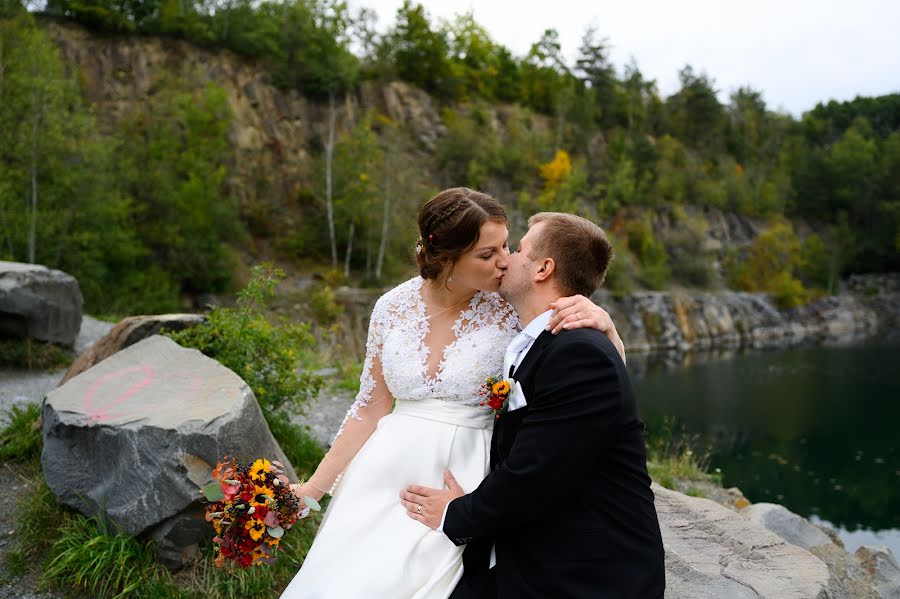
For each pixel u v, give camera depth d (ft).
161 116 95.20
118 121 96.78
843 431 53.26
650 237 159.53
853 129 249.14
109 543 9.62
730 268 173.99
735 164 219.41
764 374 88.43
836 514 32.50
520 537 5.54
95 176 65.92
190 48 110.52
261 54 119.03
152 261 83.82
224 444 9.69
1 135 59.00
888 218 205.77
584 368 5.27
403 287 7.34
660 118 224.94
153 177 85.56
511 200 145.48
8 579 9.77
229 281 93.66
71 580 9.58
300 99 120.16
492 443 6.46
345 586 5.92
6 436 13.99
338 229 112.57
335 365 28.84
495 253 6.48
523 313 6.30
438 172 138.82
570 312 5.67
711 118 227.81
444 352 6.81
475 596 5.60
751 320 152.25
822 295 178.29
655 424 55.26
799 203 220.43
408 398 6.95
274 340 15.12
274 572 9.93
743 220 192.85
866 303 182.09
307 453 14.19
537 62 203.51
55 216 61.87
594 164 180.86
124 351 12.72
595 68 212.84
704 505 11.73
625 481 5.34
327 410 20.99
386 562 5.99
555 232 6.11
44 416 10.89
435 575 5.79
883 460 43.75
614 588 5.08
